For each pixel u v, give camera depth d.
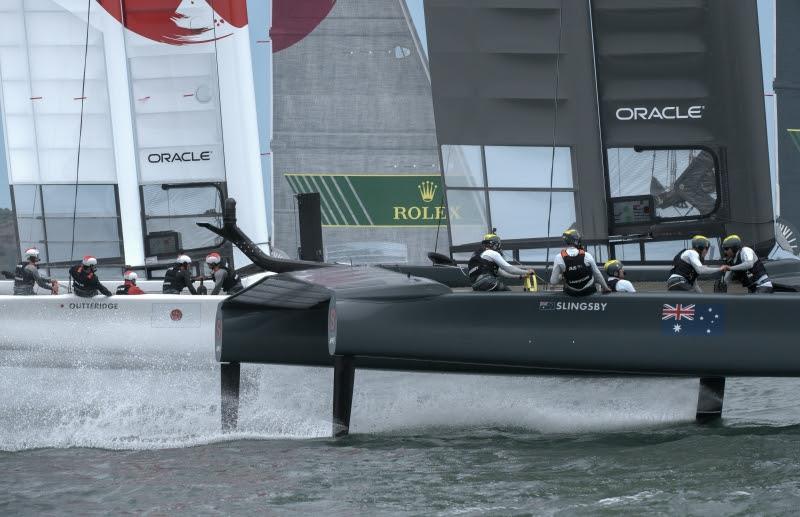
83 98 51.62
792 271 40.56
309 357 33.06
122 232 52.22
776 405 35.81
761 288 33.47
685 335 30.22
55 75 52.12
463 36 40.81
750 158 40.38
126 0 52.31
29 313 43.00
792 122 49.75
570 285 30.50
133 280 46.03
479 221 41.06
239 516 22.86
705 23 40.62
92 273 42.81
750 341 30.02
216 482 25.61
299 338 33.03
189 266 46.28
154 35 52.50
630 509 22.52
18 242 51.91
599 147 41.09
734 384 41.16
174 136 52.50
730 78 40.41
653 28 40.72
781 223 41.16
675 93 40.75
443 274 39.72
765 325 30.08
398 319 30.53
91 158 52.19
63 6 52.09
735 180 40.50
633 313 30.42
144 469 27.16
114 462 28.09
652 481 24.59
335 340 30.33
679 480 24.61
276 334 33.12
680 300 30.34
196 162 52.47
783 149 49.75
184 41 52.50
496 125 40.91
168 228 52.50
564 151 41.12
